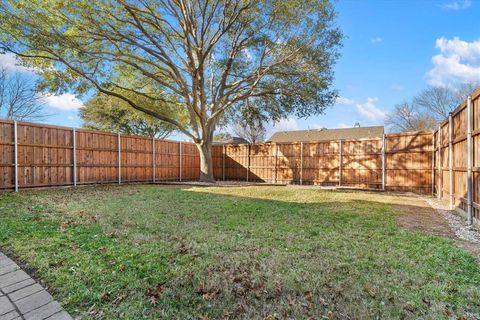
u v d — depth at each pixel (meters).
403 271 2.39
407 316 1.75
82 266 2.38
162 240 3.17
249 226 3.88
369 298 1.96
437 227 4.18
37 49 8.34
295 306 1.87
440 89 22.61
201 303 1.90
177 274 2.29
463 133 5.11
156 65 10.56
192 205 5.55
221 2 10.11
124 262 2.49
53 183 8.34
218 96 12.25
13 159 7.32
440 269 2.44
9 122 7.25
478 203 4.24
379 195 8.49
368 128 24.23
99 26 8.99
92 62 9.64
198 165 14.57
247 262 2.56
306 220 4.33
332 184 11.84
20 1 7.77
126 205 5.43
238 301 1.93
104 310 1.79
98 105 19.48
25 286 2.07
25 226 3.54
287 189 9.67
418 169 9.91
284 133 27.66
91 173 9.49
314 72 10.28
